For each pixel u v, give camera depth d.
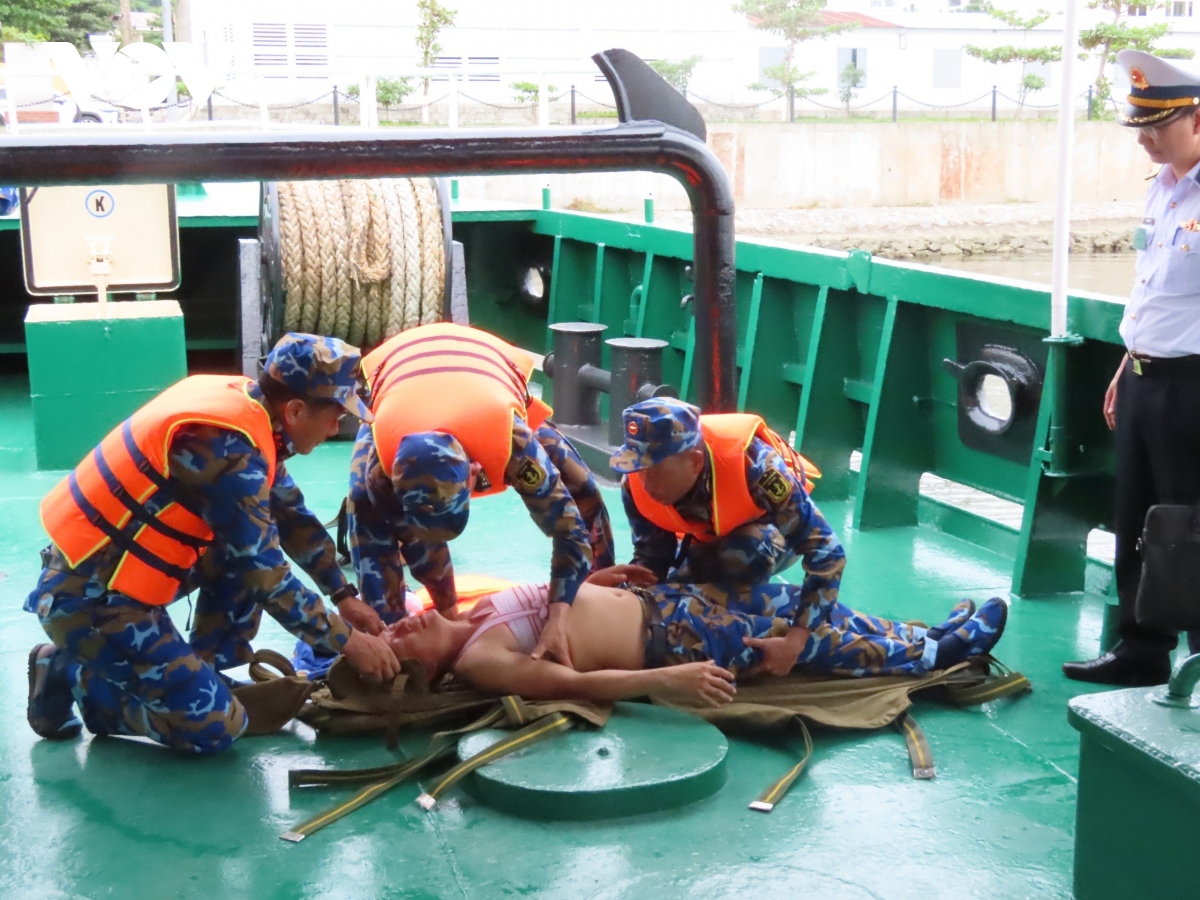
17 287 8.87
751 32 32.94
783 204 26.20
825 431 5.70
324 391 2.99
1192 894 2.26
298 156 2.98
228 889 2.64
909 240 23.75
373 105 8.05
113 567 3.03
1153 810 2.33
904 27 35.47
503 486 3.12
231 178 2.98
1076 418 4.34
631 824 2.89
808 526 3.21
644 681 3.25
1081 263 22.34
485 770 2.97
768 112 29.25
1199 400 3.45
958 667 3.59
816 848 2.79
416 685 3.32
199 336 8.87
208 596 3.37
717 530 3.28
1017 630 4.16
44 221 6.45
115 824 2.89
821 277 5.55
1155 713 2.42
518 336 8.77
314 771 3.06
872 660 3.55
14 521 5.33
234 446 2.91
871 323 5.54
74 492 3.04
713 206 3.49
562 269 7.88
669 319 6.97
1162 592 2.60
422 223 6.66
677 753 3.06
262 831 2.87
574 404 6.48
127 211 6.56
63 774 3.14
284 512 3.23
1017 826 2.89
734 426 3.24
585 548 3.23
